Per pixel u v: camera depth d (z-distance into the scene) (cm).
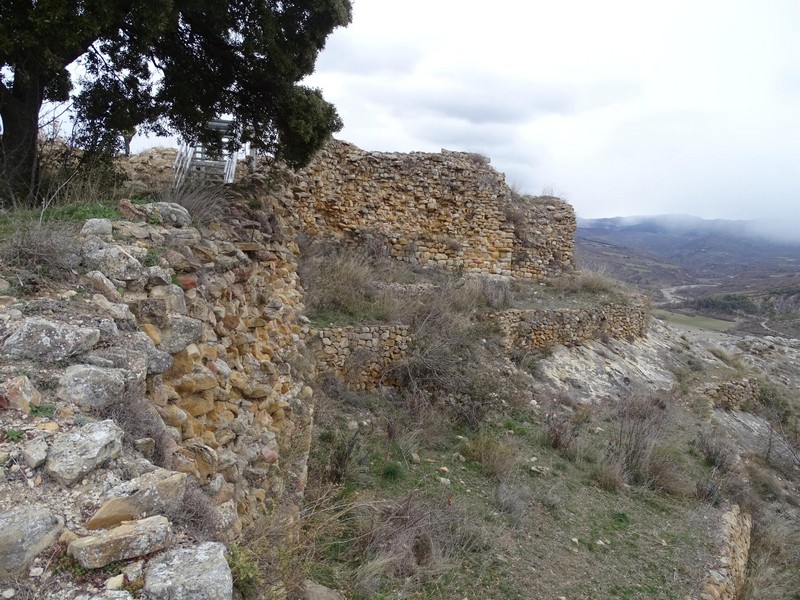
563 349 1588
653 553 734
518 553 657
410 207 1683
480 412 1052
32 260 383
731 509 952
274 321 678
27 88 721
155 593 193
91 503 227
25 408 256
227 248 580
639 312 2044
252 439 491
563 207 2084
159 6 672
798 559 950
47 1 586
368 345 1069
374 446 838
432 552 583
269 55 798
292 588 355
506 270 1817
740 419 1788
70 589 192
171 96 842
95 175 714
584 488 891
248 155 1184
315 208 1520
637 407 1338
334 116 920
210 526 264
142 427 288
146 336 350
